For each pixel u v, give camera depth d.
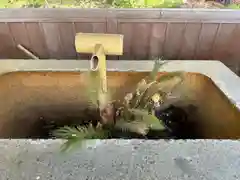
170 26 1.40
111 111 0.96
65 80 1.16
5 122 1.07
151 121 0.91
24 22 1.38
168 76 1.02
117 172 0.74
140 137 0.91
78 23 1.39
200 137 1.04
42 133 1.10
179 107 1.10
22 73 1.16
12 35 1.44
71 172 0.74
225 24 1.39
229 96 1.03
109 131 0.91
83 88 1.15
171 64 1.19
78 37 0.84
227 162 0.77
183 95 1.10
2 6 1.37
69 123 1.11
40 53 1.52
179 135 1.04
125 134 0.91
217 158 0.77
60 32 1.43
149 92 0.97
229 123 0.98
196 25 1.40
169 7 1.38
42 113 1.15
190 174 0.74
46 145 0.80
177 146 0.80
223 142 0.81
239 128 0.94
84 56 1.53
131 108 0.94
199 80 1.14
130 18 1.36
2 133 1.04
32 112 1.15
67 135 0.83
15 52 1.52
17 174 0.74
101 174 0.74
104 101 0.96
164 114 1.09
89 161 0.76
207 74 1.14
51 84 1.16
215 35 1.44
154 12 1.35
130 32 1.42
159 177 0.73
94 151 0.78
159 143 0.81
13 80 1.15
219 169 0.75
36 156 0.77
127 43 1.47
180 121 1.08
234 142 0.81
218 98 1.06
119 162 0.76
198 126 1.07
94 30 1.41
